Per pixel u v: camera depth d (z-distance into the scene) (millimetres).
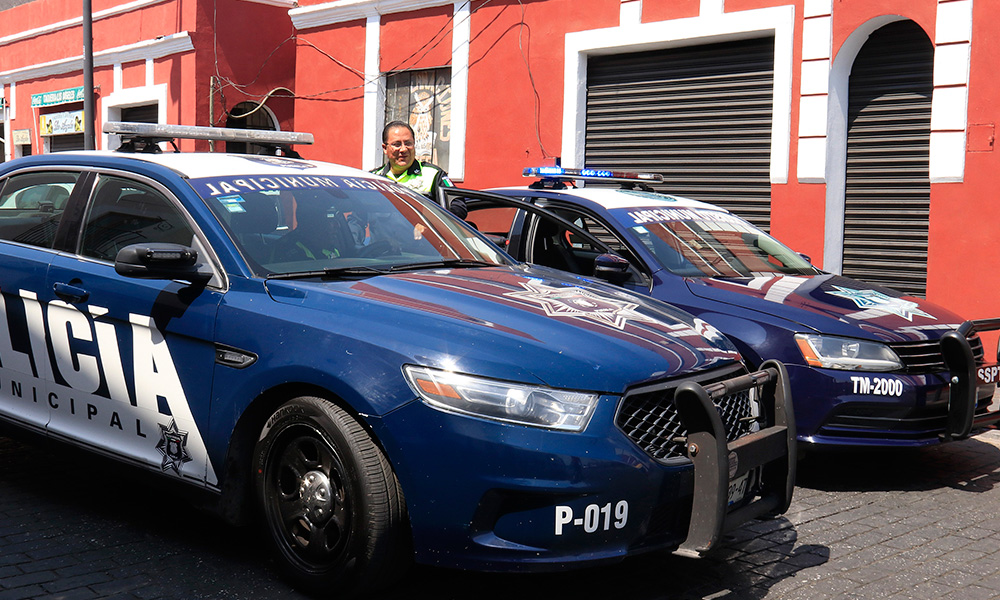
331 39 14961
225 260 3967
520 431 3201
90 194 4605
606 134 12133
